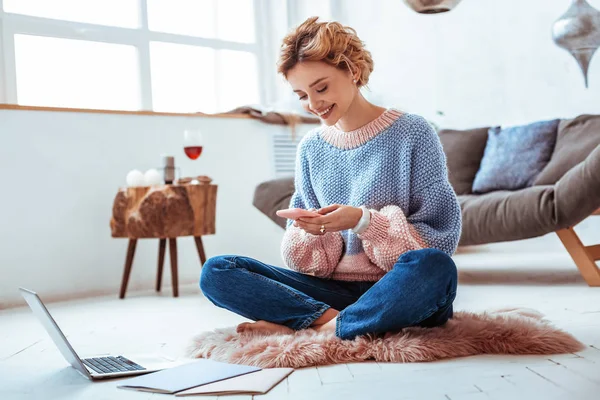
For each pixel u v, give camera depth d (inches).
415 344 63.5
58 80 163.3
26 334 98.2
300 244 73.0
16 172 139.8
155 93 179.5
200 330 91.6
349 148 73.0
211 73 189.2
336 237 73.3
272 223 177.8
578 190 114.9
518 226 122.8
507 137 163.9
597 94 171.3
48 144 143.6
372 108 72.2
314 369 62.5
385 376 58.1
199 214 137.6
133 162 155.3
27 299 67.9
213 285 70.8
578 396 49.3
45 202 143.2
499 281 129.2
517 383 53.7
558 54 177.3
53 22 161.8
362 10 206.7
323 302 72.3
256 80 197.5
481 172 164.9
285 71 67.6
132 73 175.3
